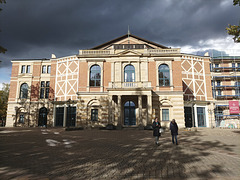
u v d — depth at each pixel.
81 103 24.05
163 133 17.45
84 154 7.76
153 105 23.38
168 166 5.95
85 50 25.52
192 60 29.73
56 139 12.65
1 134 16.17
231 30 11.60
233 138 13.44
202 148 9.25
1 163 6.29
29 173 5.21
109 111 21.88
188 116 27.77
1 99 40.28
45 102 30.59
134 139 12.84
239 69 31.80
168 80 24.39
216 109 29.33
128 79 24.33
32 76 31.88
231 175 5.05
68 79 29.67
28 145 10.07
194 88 28.86
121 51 25.36
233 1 10.77
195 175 5.07
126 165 6.08
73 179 4.77
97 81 24.75
